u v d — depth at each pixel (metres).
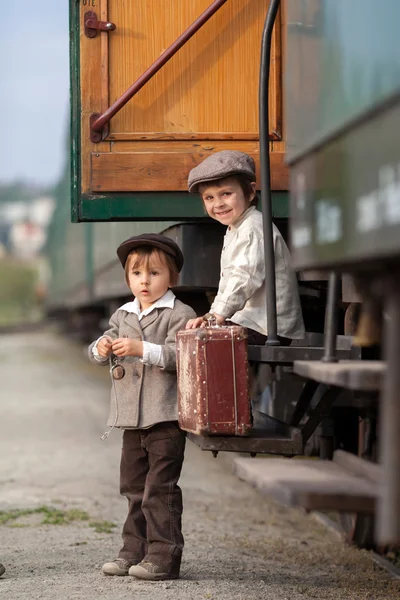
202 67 7.63
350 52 4.17
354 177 3.99
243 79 7.66
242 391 5.81
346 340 6.09
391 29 3.77
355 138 4.01
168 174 7.57
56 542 8.65
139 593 6.52
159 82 7.61
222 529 9.77
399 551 8.66
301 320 6.84
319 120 4.45
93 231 20.45
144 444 6.85
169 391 6.71
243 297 6.62
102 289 18.14
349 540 8.88
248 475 4.75
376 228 3.77
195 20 7.53
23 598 6.46
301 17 4.84
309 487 4.13
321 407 6.38
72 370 37.62
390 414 3.57
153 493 6.78
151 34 7.65
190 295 10.02
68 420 20.12
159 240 6.79
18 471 13.31
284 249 6.85
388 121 3.71
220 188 6.80
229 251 6.83
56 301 49.66
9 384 30.47
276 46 7.63
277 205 7.66
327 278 7.08
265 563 8.03
